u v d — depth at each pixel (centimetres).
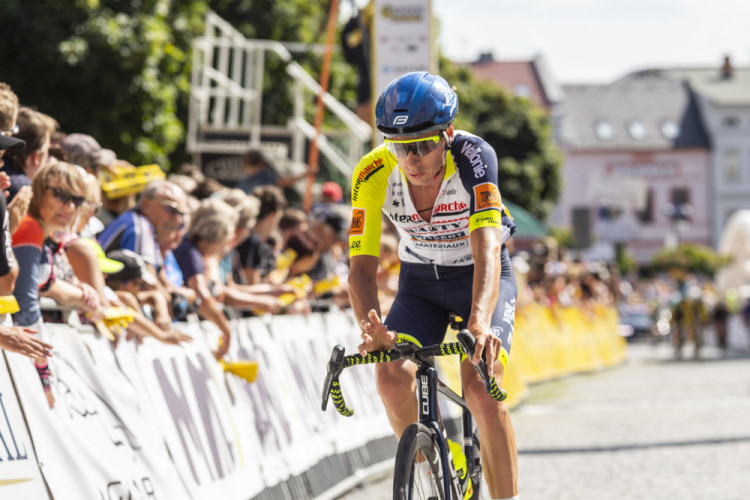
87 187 685
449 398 643
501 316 643
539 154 7106
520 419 1717
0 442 531
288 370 1045
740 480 1051
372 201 648
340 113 2333
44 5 2277
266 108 3212
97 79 2322
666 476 1088
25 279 640
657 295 6981
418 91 585
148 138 2442
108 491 628
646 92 11481
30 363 584
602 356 3428
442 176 636
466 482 626
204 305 914
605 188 6372
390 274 1422
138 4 2353
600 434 1476
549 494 991
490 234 603
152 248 921
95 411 647
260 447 913
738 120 11156
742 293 5303
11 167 712
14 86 2309
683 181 11119
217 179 2258
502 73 10888
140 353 745
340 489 1057
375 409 1280
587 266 3744
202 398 826
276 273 1300
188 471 756
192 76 2306
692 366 3312
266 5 3247
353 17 2303
